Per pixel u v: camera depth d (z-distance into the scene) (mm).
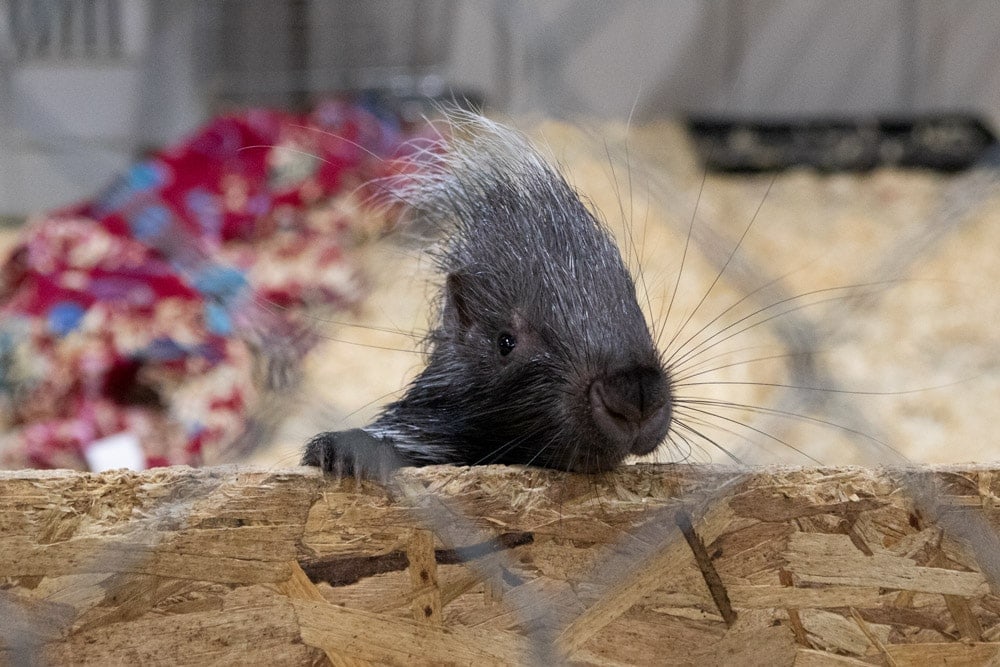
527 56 6207
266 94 6848
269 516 1904
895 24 8195
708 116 7781
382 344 4613
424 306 3557
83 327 4422
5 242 5594
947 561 1986
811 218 6434
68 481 1855
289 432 3438
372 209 4734
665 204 5133
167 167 5648
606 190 5695
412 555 1945
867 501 1957
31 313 4570
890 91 8258
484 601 1961
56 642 1889
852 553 1984
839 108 8297
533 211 2814
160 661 1928
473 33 6645
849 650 2035
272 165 5730
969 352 4883
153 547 1883
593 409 2305
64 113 5742
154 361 4336
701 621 1998
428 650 1977
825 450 3701
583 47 7391
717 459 3143
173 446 4102
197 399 4191
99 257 4832
